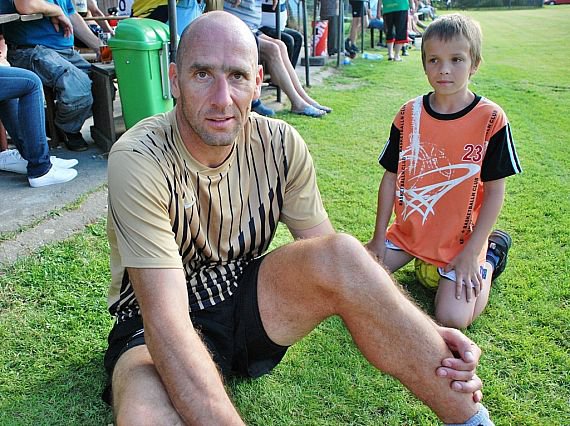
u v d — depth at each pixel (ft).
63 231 10.03
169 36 13.39
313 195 6.37
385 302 5.20
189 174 5.47
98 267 9.03
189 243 5.62
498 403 6.60
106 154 13.97
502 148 7.84
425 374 5.24
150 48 12.71
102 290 8.50
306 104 18.85
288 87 18.75
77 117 13.80
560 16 79.15
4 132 13.30
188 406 4.58
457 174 8.06
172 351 4.72
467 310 7.84
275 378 6.88
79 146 14.21
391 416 6.39
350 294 5.23
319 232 6.41
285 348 6.15
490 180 7.95
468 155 7.98
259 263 5.96
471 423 5.34
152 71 12.98
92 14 20.35
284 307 5.74
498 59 34.42
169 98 13.60
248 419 6.28
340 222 11.18
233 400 6.47
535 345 7.61
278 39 19.86
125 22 12.89
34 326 7.65
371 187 13.00
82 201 11.12
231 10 18.06
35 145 11.45
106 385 6.34
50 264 8.99
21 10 12.39
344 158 14.88
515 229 10.98
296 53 21.90
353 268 5.24
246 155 5.88
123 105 13.30
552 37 48.75
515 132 17.88
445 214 8.20
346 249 5.31
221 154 5.52
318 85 24.18
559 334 7.84
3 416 6.20
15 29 13.21
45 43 13.43
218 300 5.86
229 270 5.99
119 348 5.67
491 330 7.92
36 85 11.14
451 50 7.70
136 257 5.07
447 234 8.20
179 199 5.41
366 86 24.53
